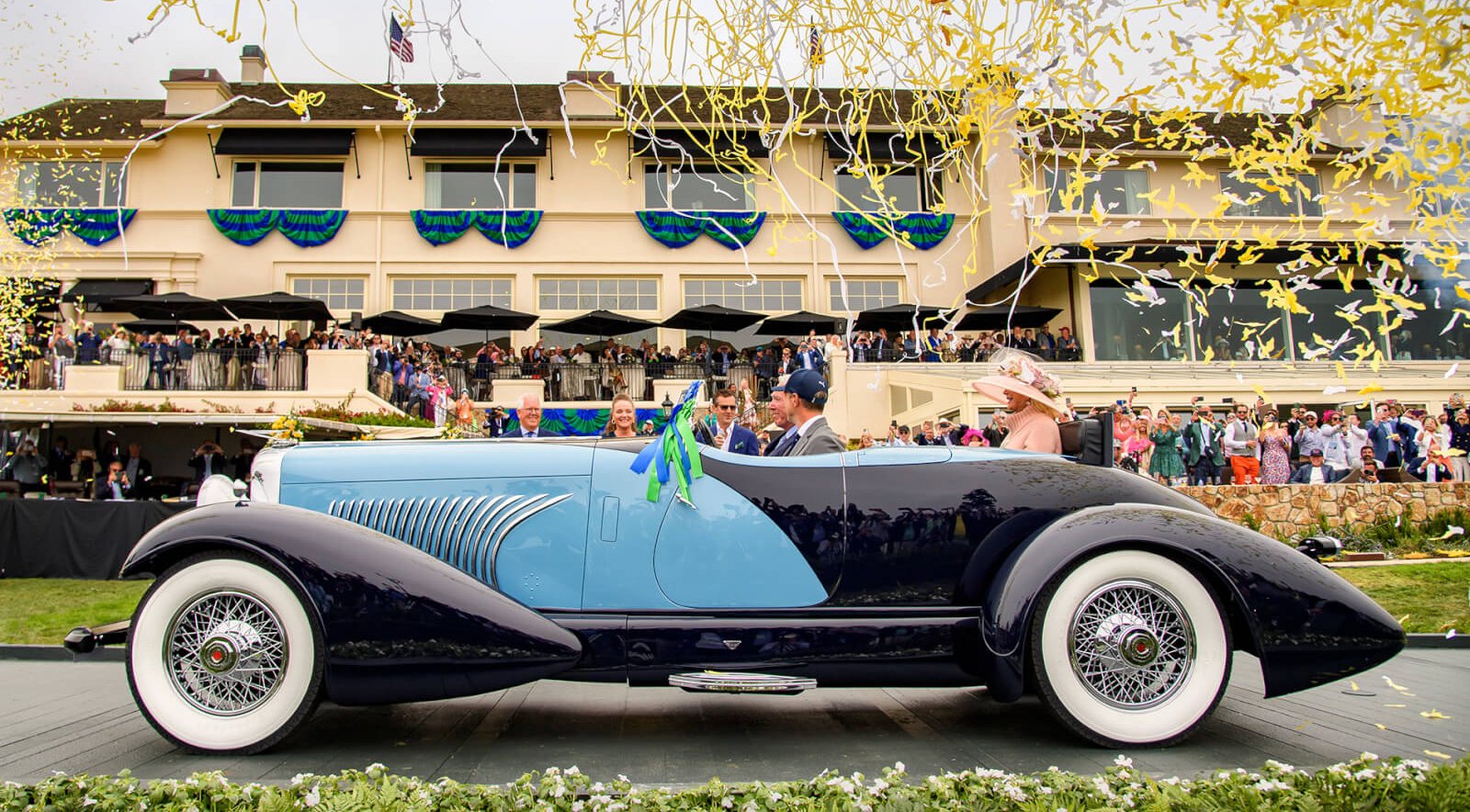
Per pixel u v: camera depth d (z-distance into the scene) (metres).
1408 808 2.08
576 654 2.97
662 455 3.24
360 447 3.48
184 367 15.73
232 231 19.86
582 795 2.25
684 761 2.92
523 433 5.06
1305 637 2.95
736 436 4.78
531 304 20.72
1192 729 3.02
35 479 14.50
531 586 3.19
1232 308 18.70
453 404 16.48
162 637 3.00
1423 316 18.30
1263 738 3.17
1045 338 18.70
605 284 21.03
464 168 21.19
